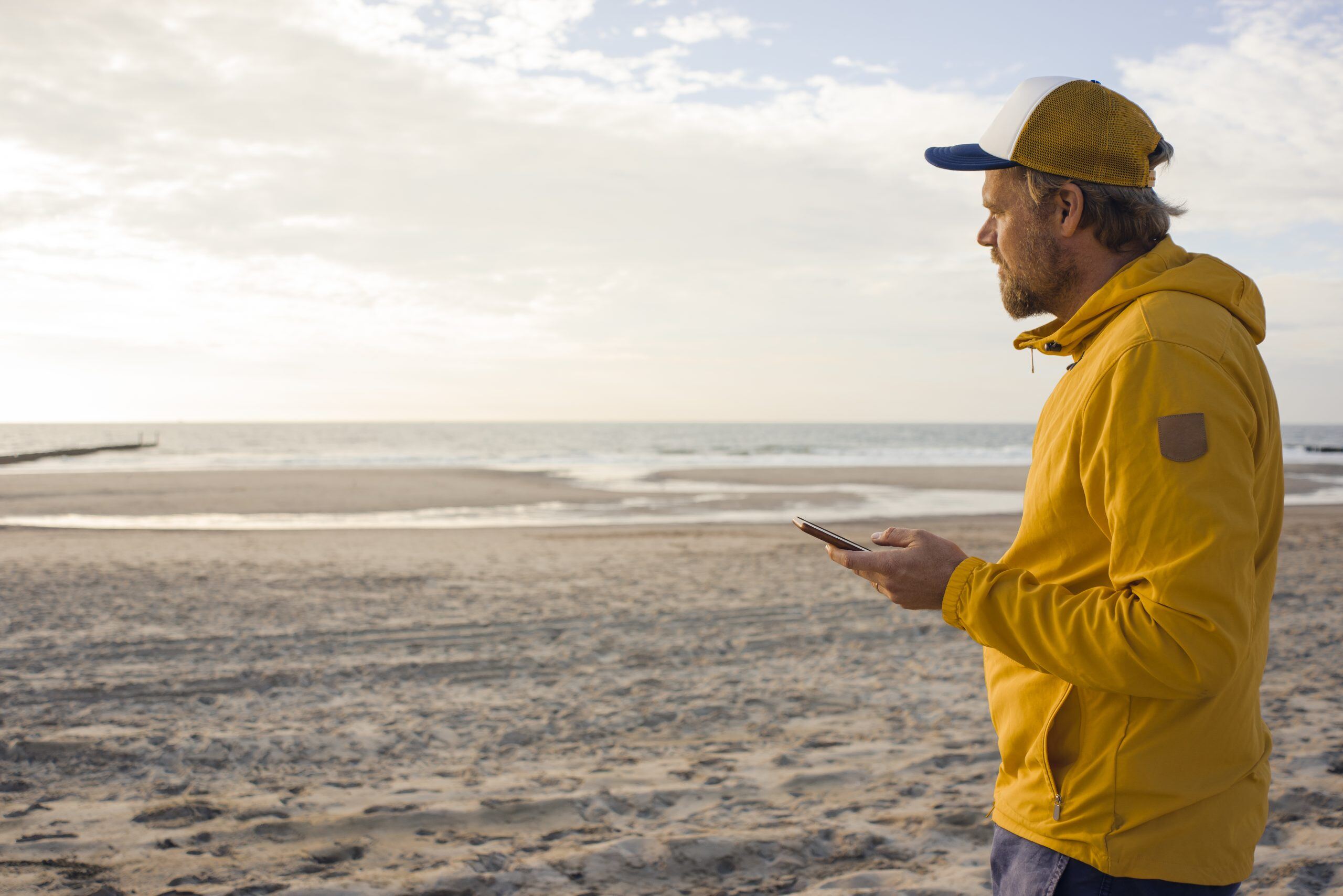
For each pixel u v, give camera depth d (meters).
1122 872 1.19
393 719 4.81
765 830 3.24
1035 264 1.41
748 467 39.56
